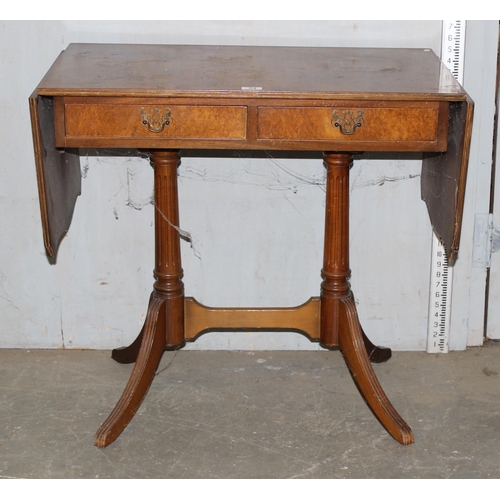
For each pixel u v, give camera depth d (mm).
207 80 2021
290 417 2355
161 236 2375
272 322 2453
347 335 2367
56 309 2736
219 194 2625
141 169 2600
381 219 2654
